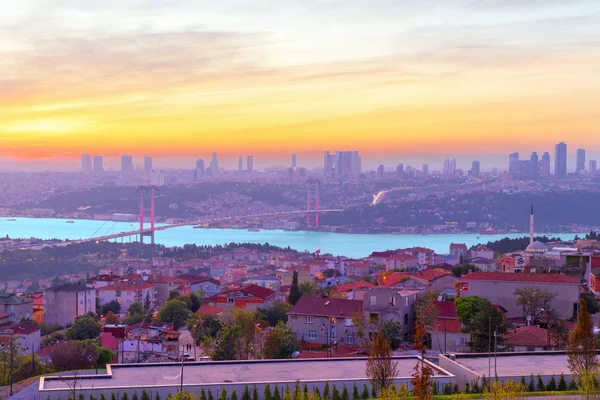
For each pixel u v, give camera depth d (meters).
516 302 146.00
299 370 97.31
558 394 85.94
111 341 157.88
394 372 91.56
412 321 150.25
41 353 167.75
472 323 128.25
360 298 185.75
